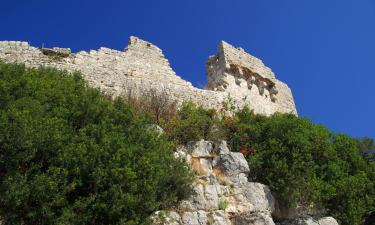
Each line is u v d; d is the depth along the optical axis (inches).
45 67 872.3
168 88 1027.3
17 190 529.7
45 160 581.9
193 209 676.7
